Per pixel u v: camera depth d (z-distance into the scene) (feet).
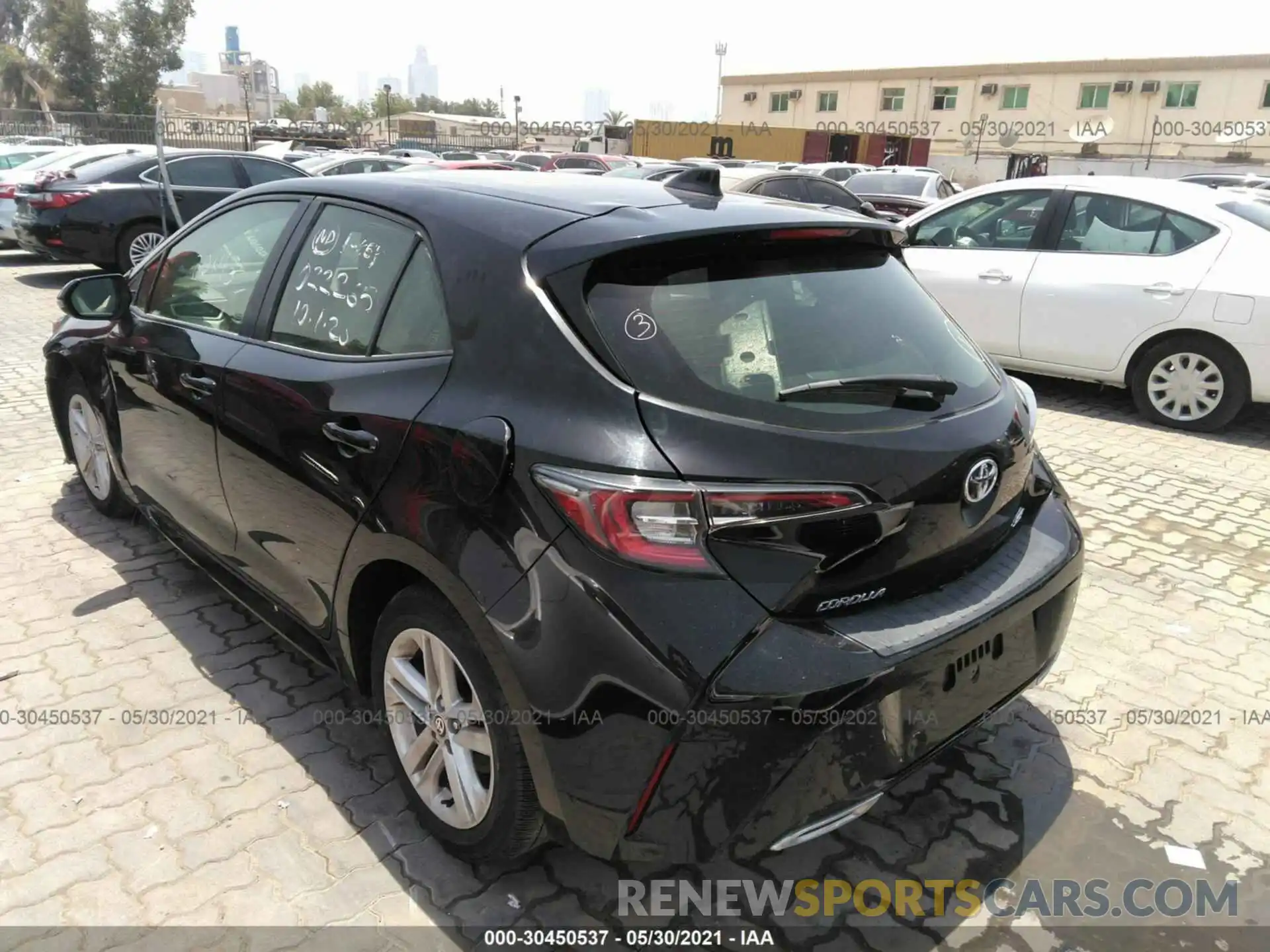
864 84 162.40
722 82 181.78
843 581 6.59
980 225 24.20
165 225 36.76
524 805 7.09
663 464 6.23
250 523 9.87
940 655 6.79
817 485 6.36
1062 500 9.05
